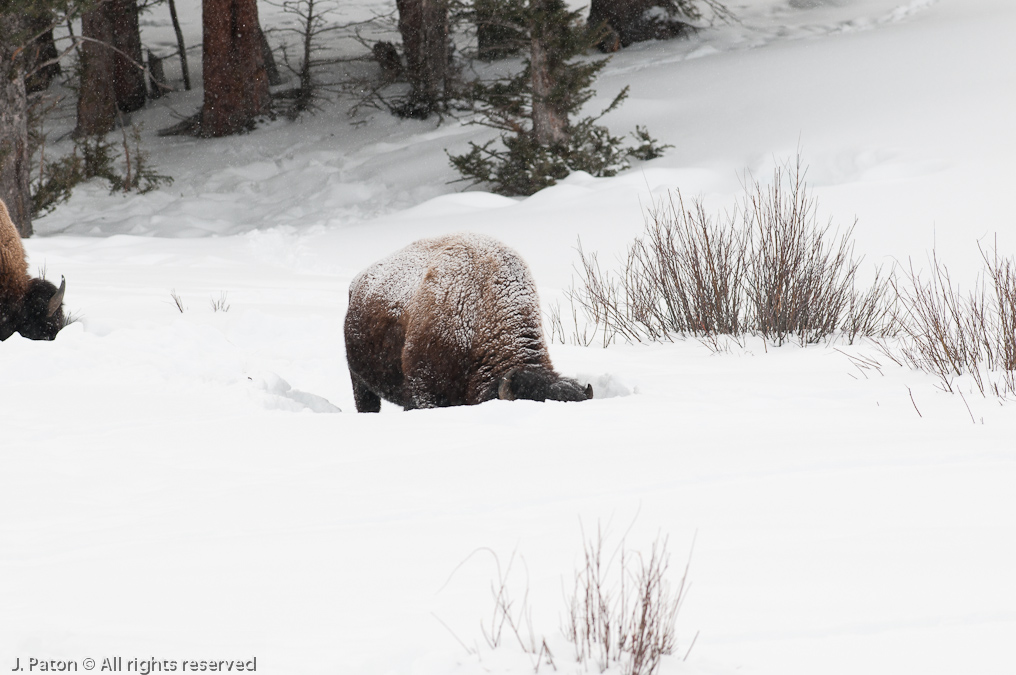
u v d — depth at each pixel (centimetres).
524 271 1531
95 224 6538
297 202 6638
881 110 5369
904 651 618
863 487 966
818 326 2430
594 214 4444
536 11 5431
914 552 778
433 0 5991
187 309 2764
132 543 872
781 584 725
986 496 924
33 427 1349
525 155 5559
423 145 7269
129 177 7150
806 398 1575
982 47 6191
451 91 7994
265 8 12356
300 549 835
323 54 10719
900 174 4344
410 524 899
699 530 851
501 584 720
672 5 9019
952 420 1362
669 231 2728
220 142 8144
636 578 738
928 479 989
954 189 3912
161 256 4444
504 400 1396
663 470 1045
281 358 2256
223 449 1223
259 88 8419
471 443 1205
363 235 4838
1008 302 1889
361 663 605
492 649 621
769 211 2716
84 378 1705
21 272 2059
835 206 3934
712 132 5750
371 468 1108
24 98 5381
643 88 7006
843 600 693
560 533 855
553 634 646
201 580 768
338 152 7569
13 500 1023
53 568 811
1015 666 596
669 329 2648
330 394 2036
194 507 980
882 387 1667
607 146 5662
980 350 1839
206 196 6969
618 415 1350
